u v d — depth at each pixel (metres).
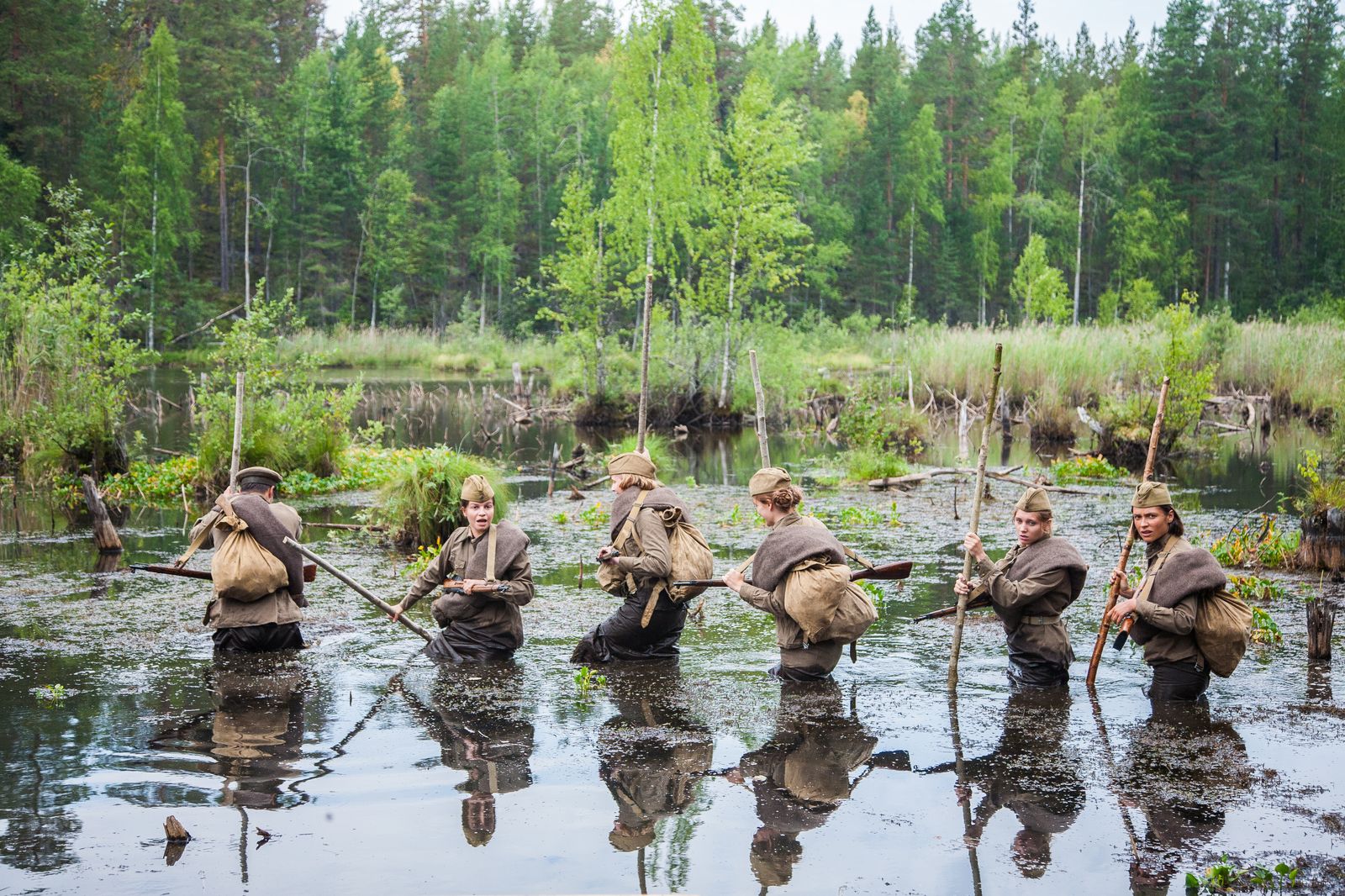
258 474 7.72
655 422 30.02
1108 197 72.69
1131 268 69.00
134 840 4.56
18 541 11.77
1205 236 71.75
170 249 54.09
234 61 63.34
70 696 6.50
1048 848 4.46
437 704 6.35
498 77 80.94
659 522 7.23
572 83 84.75
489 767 5.38
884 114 75.56
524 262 76.81
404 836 4.59
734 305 31.05
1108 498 15.56
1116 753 5.52
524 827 4.68
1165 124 72.06
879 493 16.30
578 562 10.85
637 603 7.25
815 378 32.69
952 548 11.48
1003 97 81.50
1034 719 6.07
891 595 9.31
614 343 31.16
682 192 31.31
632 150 31.52
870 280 75.56
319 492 15.85
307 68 74.69
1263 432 24.67
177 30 70.62
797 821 4.74
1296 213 72.56
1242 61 72.69
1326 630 7.24
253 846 4.50
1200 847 4.45
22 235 43.12
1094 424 21.09
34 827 4.69
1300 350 29.22
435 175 75.19
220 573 7.29
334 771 5.32
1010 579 6.79
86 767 5.37
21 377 16.97
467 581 7.22
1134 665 7.18
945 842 4.52
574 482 17.72
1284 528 12.30
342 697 6.49
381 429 18.02
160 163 53.62
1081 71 98.94
